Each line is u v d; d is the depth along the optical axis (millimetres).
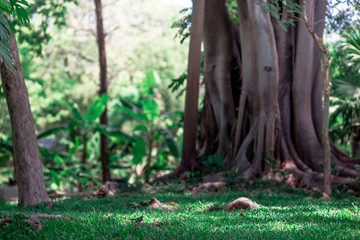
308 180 13727
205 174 15891
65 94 34406
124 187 14555
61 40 35469
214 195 12148
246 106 15711
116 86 37688
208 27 16969
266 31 14367
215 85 17406
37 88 28531
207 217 7316
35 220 6297
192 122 15969
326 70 11219
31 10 20984
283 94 15102
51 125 35656
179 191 13805
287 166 14430
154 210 8750
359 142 22688
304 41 14602
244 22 15281
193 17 15211
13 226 5938
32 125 10781
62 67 37562
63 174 21203
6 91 10477
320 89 15203
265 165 14492
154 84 21703
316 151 14750
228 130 17094
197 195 12328
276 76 14445
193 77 15609
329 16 15305
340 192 12375
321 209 8477
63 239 5500
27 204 10578
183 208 9008
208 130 17766
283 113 15023
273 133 14562
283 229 6109
